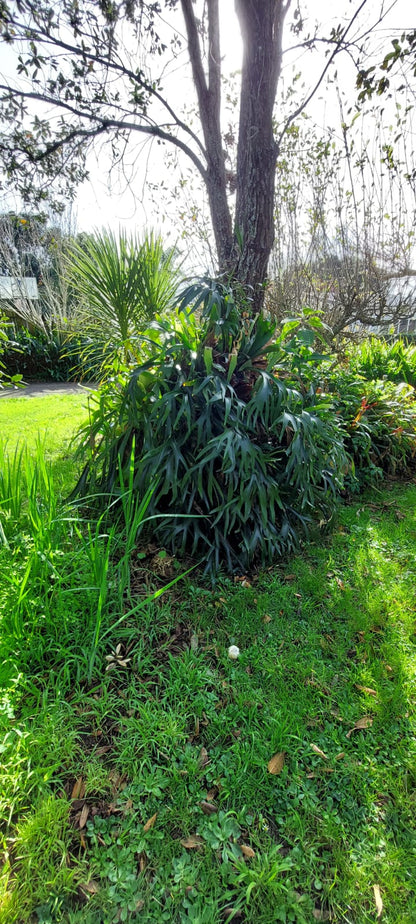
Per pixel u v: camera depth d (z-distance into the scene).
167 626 1.69
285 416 1.97
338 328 4.79
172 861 1.01
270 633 1.72
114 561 2.01
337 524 2.62
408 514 2.87
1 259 11.01
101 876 0.97
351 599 1.96
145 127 3.86
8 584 1.58
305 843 1.05
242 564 2.03
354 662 1.60
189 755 1.23
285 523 2.17
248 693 1.43
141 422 2.16
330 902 0.95
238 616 1.80
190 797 1.13
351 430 3.22
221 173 3.74
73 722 1.28
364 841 1.06
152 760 1.23
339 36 3.19
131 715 1.34
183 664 1.50
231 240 3.67
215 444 1.84
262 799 1.15
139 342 2.55
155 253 4.22
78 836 1.04
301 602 1.91
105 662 1.51
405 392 3.90
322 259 5.29
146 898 0.94
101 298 4.23
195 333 2.17
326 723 1.36
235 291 2.40
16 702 1.31
